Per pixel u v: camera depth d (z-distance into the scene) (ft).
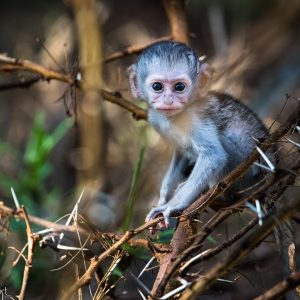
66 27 54.08
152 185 42.27
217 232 36.04
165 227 28.22
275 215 21.93
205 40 59.77
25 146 51.70
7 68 34.55
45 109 51.65
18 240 34.60
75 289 25.88
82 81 33.81
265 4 60.34
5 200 39.09
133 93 33.68
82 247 26.89
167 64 31.48
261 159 29.53
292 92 51.42
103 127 47.65
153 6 61.98
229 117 32.50
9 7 60.34
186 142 32.30
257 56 53.62
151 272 32.40
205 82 32.53
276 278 32.91
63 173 48.03
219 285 32.94
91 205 36.47
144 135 45.57
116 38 57.57
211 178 30.81
